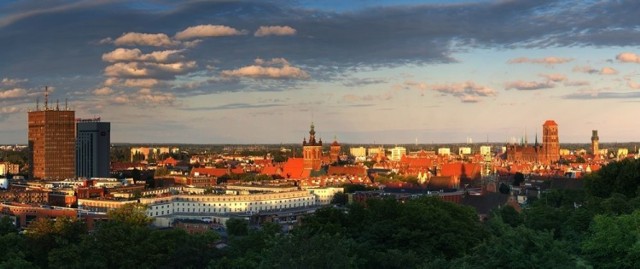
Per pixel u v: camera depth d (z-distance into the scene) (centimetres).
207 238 19400
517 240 9806
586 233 13150
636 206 15538
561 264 9444
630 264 9850
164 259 18912
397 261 15300
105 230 19100
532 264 9488
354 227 19775
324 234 11194
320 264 10362
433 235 17475
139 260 18700
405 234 17262
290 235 11838
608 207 15362
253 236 18838
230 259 17525
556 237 16850
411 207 18400
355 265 14012
